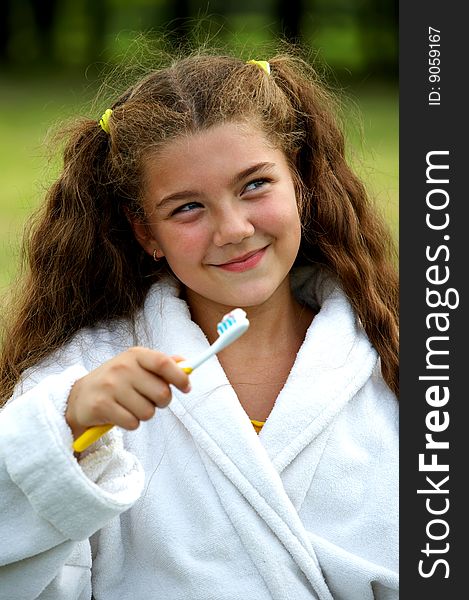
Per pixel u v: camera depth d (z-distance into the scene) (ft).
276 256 8.63
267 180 8.57
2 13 62.49
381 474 8.85
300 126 9.70
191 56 10.33
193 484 8.54
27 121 40.14
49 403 7.34
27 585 7.76
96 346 9.32
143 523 8.52
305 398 8.76
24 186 28.45
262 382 9.09
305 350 8.98
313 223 9.67
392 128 34.96
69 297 9.59
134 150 8.79
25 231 10.20
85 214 9.54
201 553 8.43
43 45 63.21
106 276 9.56
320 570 8.49
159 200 8.59
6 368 9.71
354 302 9.50
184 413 8.64
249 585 8.36
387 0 57.11
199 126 8.40
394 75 53.36
